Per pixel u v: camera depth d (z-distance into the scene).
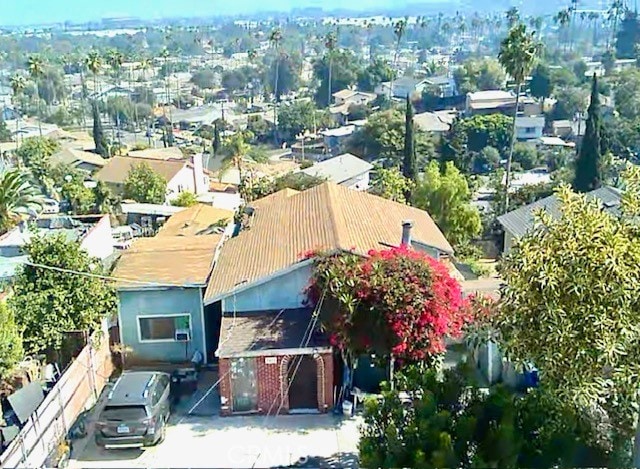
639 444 10.02
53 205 46.12
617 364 10.23
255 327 17.36
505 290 11.76
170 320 19.41
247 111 147.00
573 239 10.54
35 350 17.08
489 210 45.34
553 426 9.72
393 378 14.78
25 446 12.82
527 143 90.94
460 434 9.59
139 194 55.97
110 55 154.62
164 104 158.12
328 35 154.25
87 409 16.42
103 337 18.27
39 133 106.94
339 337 15.83
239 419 16.27
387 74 152.25
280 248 19.81
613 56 134.62
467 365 11.34
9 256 23.27
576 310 10.27
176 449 14.80
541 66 114.81
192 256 21.47
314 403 16.69
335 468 13.92
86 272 18.02
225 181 72.94
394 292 15.59
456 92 136.25
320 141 107.44
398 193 37.59
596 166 42.25
